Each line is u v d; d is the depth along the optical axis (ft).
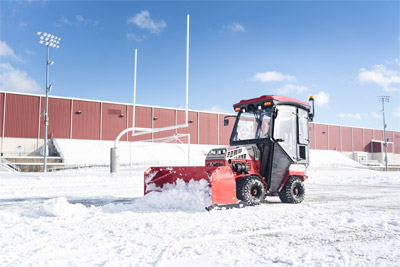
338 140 231.50
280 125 26.58
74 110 147.13
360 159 233.55
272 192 26.13
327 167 169.27
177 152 154.71
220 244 13.01
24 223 17.38
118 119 157.69
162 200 23.02
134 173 87.30
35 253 11.64
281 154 26.61
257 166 26.14
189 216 19.12
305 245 12.91
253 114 27.73
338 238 14.12
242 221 17.62
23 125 136.15
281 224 16.78
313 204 25.64
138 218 18.45
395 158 261.65
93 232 15.02
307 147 28.78
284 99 27.07
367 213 20.44
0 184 45.01
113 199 30.07
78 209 20.54
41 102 140.56
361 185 49.80
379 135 257.34
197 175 23.11
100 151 137.80
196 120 177.88
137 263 10.53
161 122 168.86
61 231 15.26
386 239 13.97
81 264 10.51
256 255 11.51
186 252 11.74
